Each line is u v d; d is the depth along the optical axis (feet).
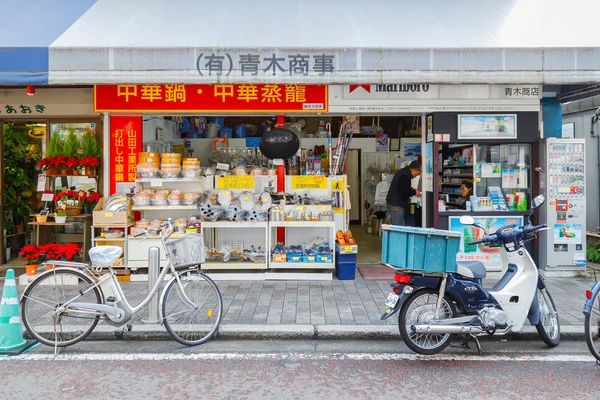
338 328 16.65
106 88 23.98
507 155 25.05
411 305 15.14
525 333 16.37
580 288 22.04
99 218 23.35
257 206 23.89
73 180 26.96
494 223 24.53
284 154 24.64
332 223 23.52
